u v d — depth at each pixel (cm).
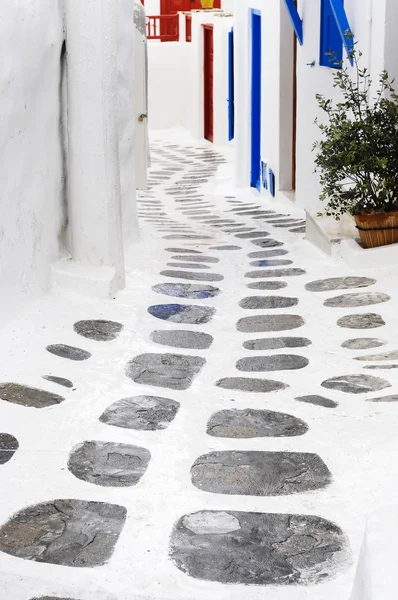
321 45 1020
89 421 471
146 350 590
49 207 674
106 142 686
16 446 436
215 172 1767
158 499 387
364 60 854
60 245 709
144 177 1532
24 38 597
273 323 654
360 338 611
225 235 1006
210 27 2153
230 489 395
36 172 641
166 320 656
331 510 372
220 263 846
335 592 313
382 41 811
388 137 751
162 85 2416
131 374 546
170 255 880
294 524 362
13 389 501
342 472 406
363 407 480
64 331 605
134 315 657
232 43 1875
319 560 335
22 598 315
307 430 456
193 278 780
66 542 352
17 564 335
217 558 338
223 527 361
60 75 688
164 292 729
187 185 1598
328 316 664
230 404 498
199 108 2258
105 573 329
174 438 452
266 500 383
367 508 370
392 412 466
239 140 1488
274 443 442
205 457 428
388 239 779
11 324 593
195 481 404
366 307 679
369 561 213
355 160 760
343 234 841
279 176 1275
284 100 1247
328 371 548
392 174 762
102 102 680
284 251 893
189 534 356
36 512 375
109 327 627
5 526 364
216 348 600
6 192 586
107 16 673
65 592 318
